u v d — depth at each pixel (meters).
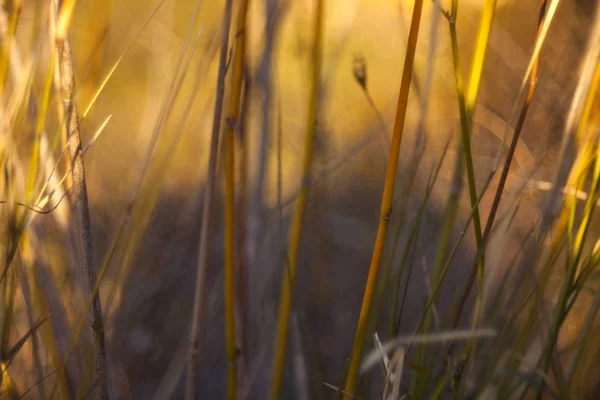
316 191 1.15
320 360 1.12
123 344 1.15
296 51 1.12
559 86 1.17
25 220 0.97
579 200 1.03
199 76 1.03
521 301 0.99
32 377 1.07
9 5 1.00
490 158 1.23
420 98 1.02
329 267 1.18
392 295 1.17
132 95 1.31
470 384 0.97
